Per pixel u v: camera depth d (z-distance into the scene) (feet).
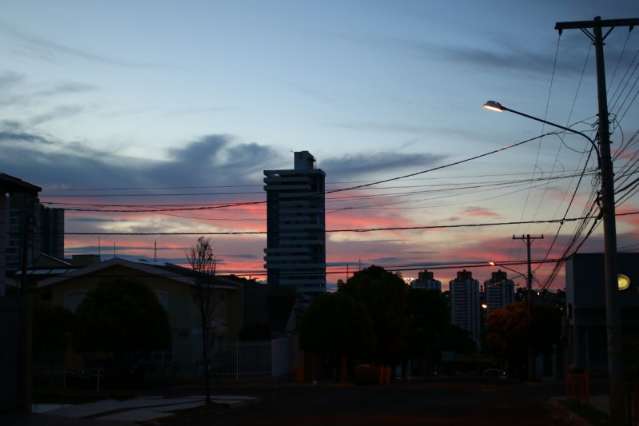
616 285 67.00
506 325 206.80
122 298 122.31
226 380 141.49
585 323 143.02
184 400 91.61
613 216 67.72
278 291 207.41
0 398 67.21
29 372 70.49
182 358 144.05
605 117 68.90
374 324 181.98
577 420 67.97
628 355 81.82
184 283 148.87
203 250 115.24
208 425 67.10
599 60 70.03
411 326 218.38
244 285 189.37
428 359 310.04
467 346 450.71
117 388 122.31
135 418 70.13
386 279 189.88
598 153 70.38
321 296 157.89
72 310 149.79
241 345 146.72
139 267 150.00
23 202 115.65
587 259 144.25
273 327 187.21
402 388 129.70
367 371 149.38
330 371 182.80
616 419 64.28
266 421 69.72
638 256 141.28
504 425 66.03
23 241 110.93
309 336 155.43
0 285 74.95
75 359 135.64
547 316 204.23
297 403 91.91
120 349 122.01
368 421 68.80
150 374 136.77
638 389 60.85
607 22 69.82
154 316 123.85
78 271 150.30
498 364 326.03
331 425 65.51
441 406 86.43
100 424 64.18
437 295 262.06
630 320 140.67
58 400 92.12
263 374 146.72
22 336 70.13
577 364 143.54
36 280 154.20
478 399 98.17
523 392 114.62
